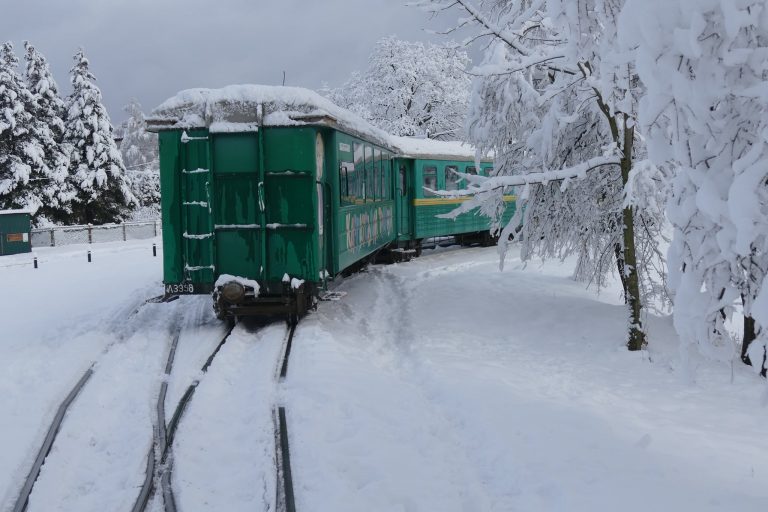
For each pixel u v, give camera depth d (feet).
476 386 25.81
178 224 35.94
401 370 30.45
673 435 21.42
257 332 36.19
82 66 141.38
